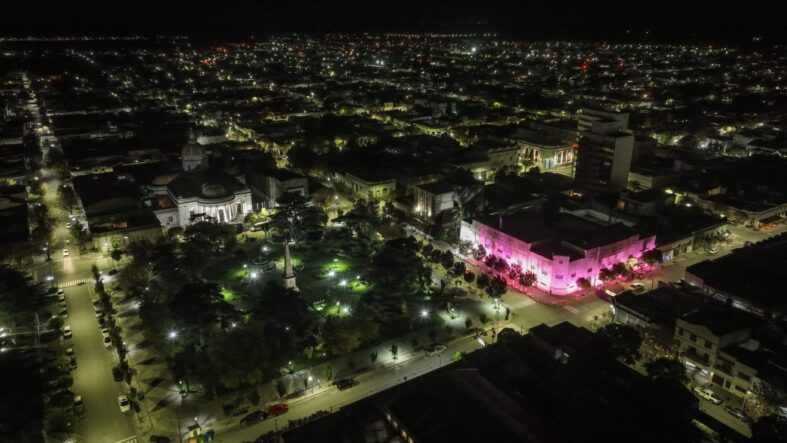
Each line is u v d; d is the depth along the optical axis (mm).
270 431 119312
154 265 185875
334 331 144375
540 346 135250
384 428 108750
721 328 134875
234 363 131250
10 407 115062
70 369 138500
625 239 183625
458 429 102375
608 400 114812
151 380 136750
